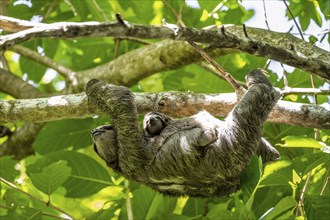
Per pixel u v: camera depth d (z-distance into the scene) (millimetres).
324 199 10242
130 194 12180
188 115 9625
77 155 12008
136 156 9102
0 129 14398
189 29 8336
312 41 11320
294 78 12672
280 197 11484
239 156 8578
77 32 7773
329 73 8961
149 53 13031
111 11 14562
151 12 14367
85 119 13656
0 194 13398
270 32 9750
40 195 13398
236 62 13484
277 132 12344
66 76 13859
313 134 12125
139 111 9617
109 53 15383
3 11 13602
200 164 8781
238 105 8719
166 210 12000
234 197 10172
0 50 7488
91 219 11414
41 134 13688
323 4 12398
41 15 14609
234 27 9961
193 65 14430
